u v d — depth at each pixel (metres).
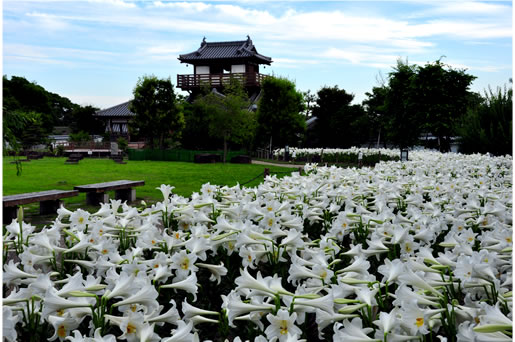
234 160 27.36
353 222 4.03
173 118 33.06
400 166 10.34
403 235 3.23
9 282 2.70
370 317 2.12
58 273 2.87
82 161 29.27
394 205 5.30
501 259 2.76
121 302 2.23
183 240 3.39
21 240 3.56
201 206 4.16
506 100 19.19
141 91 32.56
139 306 2.32
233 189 5.52
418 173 8.00
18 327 2.51
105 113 47.22
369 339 1.87
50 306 2.18
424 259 2.64
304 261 2.72
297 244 3.17
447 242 3.19
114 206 4.18
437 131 25.31
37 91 52.66
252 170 21.25
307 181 5.93
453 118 25.00
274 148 33.16
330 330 2.42
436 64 25.12
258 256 3.17
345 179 6.80
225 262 3.45
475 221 4.24
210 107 27.80
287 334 1.92
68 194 8.72
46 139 41.59
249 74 42.84
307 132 43.97
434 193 5.77
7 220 7.98
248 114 28.64
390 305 2.65
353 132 40.66
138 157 31.11
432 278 2.48
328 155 25.77
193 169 22.03
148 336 2.07
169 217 4.19
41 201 8.64
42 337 2.41
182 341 1.98
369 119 38.91
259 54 46.28
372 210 5.32
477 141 18.92
